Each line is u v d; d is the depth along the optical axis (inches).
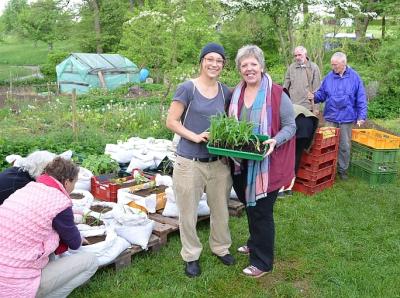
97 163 239.5
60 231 127.5
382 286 154.8
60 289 130.8
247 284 155.5
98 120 411.5
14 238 120.0
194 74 512.4
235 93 153.8
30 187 127.3
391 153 264.2
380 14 833.5
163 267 162.9
